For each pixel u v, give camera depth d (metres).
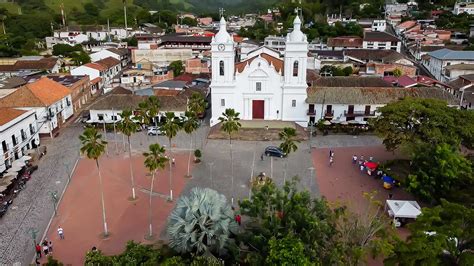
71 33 186.25
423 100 62.50
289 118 81.25
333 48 150.38
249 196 53.09
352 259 35.09
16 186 56.38
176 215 38.38
